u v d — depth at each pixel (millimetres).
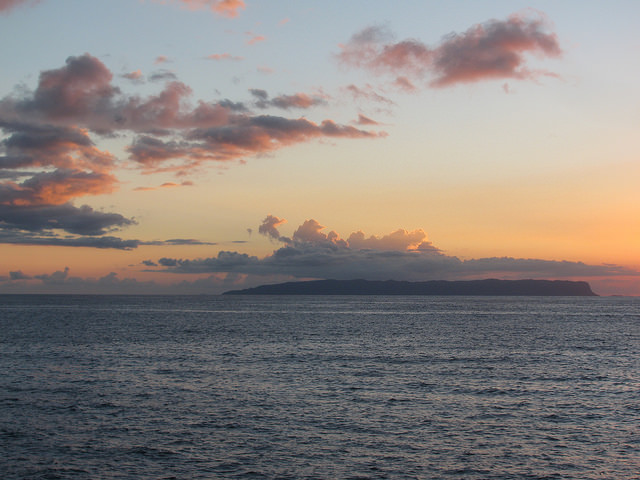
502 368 50438
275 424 31109
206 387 40781
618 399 37719
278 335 82625
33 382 42406
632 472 24688
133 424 30969
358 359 55844
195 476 23797
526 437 29219
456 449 27344
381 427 30719
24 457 25828
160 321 116125
